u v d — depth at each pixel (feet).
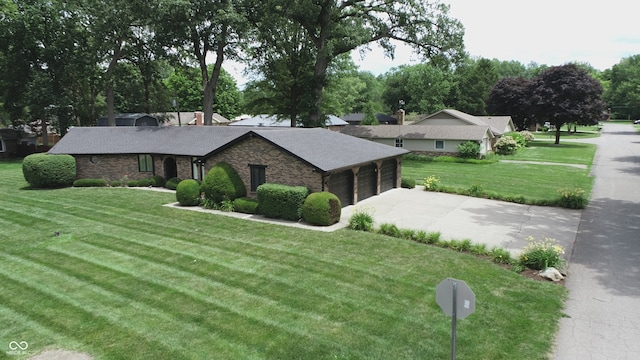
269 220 66.69
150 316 35.42
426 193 88.48
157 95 174.81
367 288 40.40
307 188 67.67
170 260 48.49
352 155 78.74
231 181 74.38
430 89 299.38
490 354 29.45
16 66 145.59
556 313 35.29
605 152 162.40
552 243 53.62
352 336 31.94
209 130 100.22
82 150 99.81
